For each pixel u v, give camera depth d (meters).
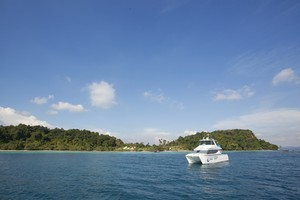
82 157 89.19
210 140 55.34
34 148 135.75
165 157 93.88
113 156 99.81
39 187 29.27
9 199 23.55
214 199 23.64
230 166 54.19
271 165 58.56
